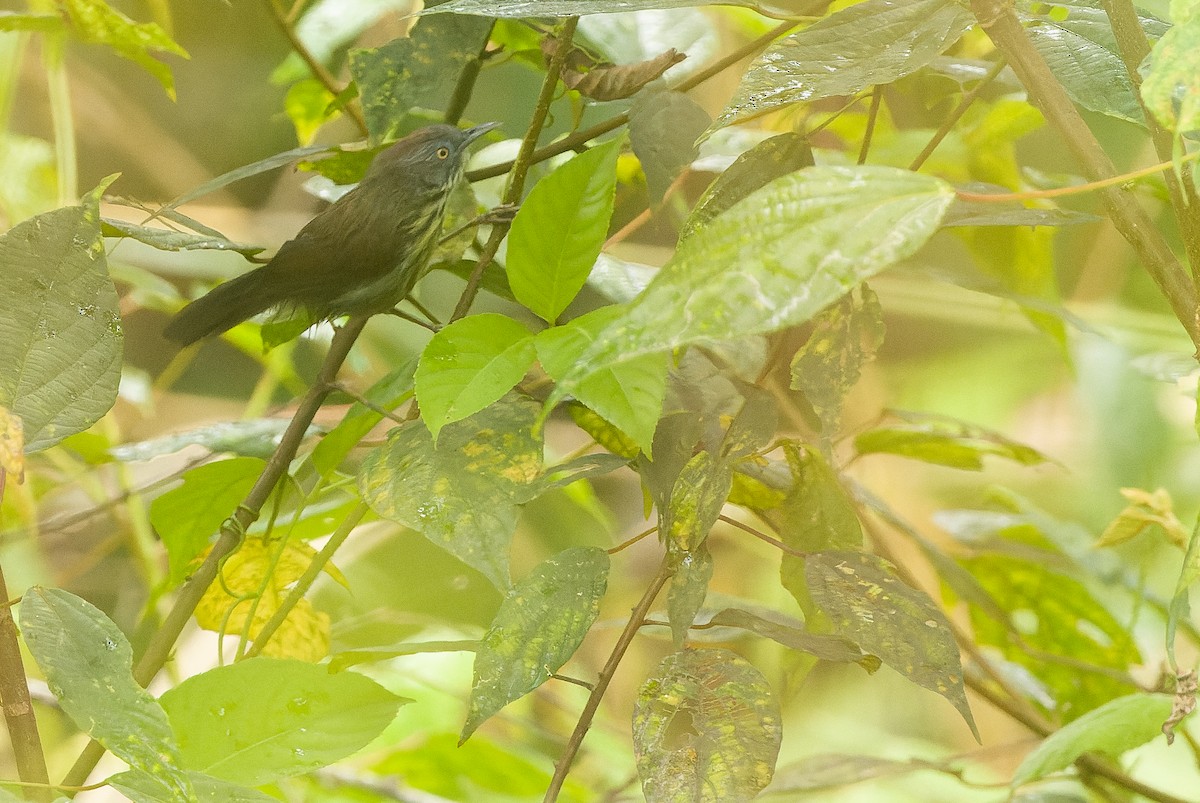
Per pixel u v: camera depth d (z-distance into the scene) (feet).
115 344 20.43
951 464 21.06
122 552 25.31
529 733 24.57
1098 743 20.62
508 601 20.51
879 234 20.06
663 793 20.39
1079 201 21.53
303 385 23.31
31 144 23.31
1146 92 20.06
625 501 27.09
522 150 20.84
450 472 20.54
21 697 20.43
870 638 20.49
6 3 26.05
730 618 20.54
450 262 21.24
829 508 20.74
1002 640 21.36
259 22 34.37
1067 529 21.33
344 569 24.13
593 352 20.08
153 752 20.25
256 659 20.51
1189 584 20.18
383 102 20.97
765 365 20.65
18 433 20.31
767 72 20.33
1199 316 20.21
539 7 20.40
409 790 21.47
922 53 20.33
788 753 24.20
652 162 20.71
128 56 20.98
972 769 22.44
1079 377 24.17
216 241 20.70
